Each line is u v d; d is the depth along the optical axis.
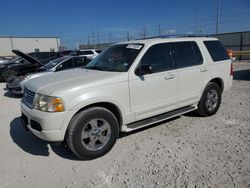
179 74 4.55
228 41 28.61
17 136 4.69
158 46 4.37
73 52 20.30
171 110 4.59
